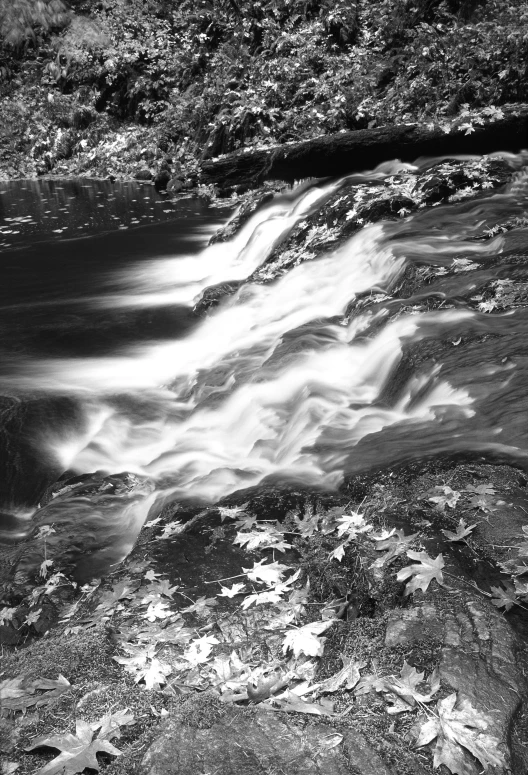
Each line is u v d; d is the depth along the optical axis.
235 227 14.49
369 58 20.38
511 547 3.59
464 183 11.64
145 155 22.06
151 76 23.86
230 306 10.90
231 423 7.32
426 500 4.06
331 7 21.83
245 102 20.19
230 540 4.18
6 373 9.27
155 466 6.74
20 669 3.29
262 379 7.57
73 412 8.16
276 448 6.37
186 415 8.02
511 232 9.25
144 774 2.57
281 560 3.96
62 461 7.36
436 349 6.55
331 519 4.18
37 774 2.64
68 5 25.75
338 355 7.69
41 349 10.05
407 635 3.05
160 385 8.84
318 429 5.96
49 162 23.69
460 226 10.20
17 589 4.93
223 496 5.18
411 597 3.33
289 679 3.03
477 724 2.60
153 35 24.83
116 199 19.53
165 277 13.02
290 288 10.56
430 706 2.71
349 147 14.07
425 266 8.68
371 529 3.91
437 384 5.95
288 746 2.61
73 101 24.22
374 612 3.41
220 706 2.80
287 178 15.31
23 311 11.54
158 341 10.28
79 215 17.95
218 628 3.43
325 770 2.51
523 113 13.27
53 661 3.27
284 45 21.56
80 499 6.05
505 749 2.51
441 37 18.86
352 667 2.97
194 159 21.08
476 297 7.61
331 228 11.59
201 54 23.31
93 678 3.14
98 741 2.75
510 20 18.31
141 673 3.13
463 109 16.97
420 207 11.33
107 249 14.95
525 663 2.87
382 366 7.00
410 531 3.80
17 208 19.06
